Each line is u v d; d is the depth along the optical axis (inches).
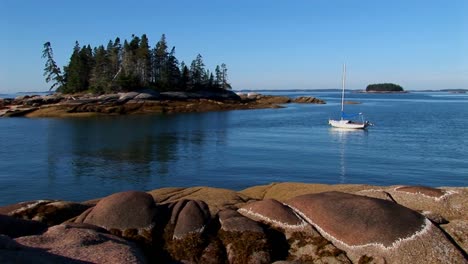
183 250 388.5
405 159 1378.0
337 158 1391.5
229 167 1229.1
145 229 402.6
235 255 383.6
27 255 296.8
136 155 1425.9
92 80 3836.1
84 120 2701.8
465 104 5659.5
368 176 1123.9
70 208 480.7
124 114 3203.7
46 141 1736.0
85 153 1456.7
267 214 426.0
